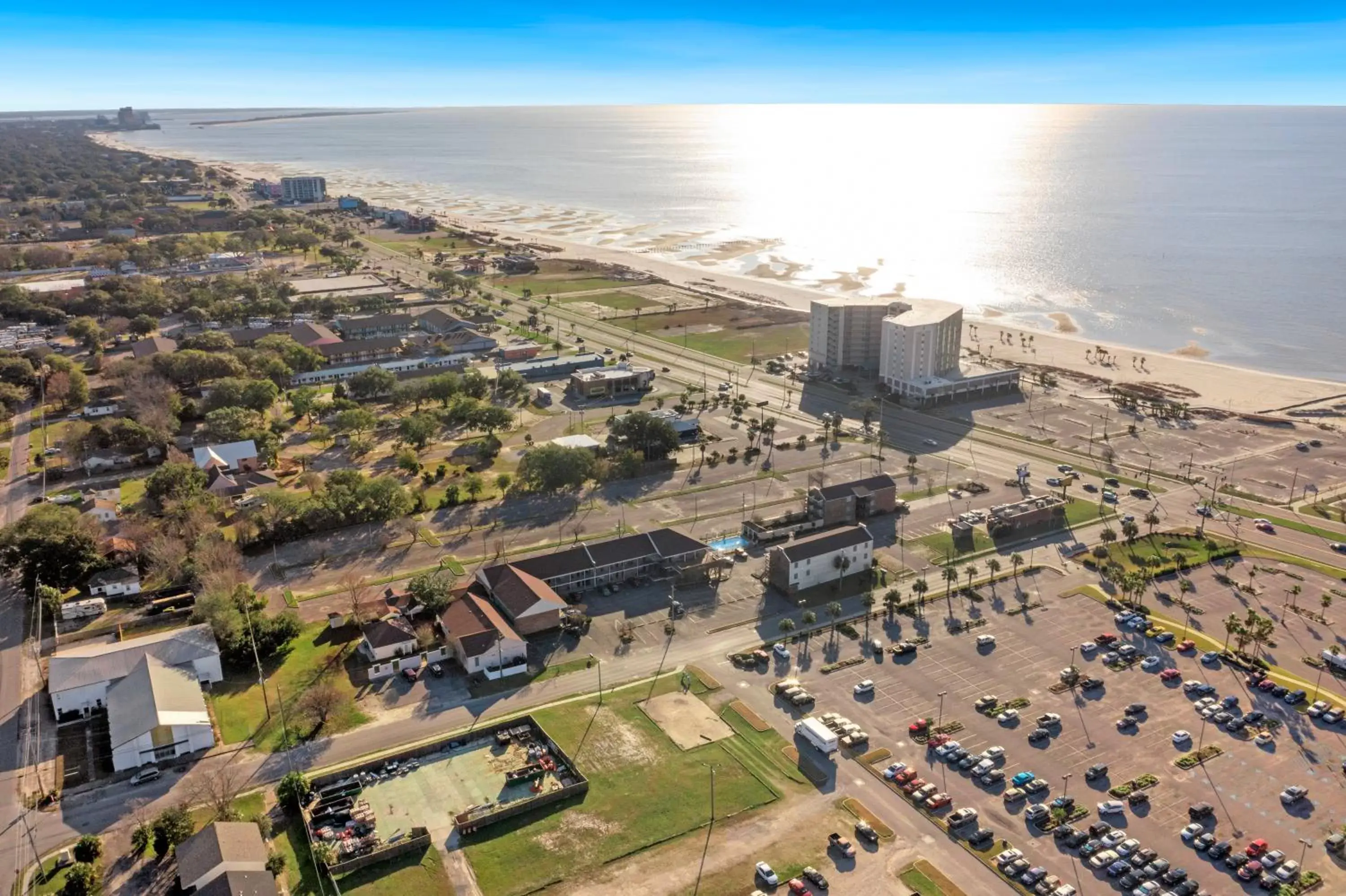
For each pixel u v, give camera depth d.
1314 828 126.00
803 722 144.88
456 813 127.31
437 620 173.12
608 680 159.75
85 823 125.50
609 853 120.75
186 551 196.25
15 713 148.50
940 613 183.25
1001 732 146.38
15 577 189.12
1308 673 161.88
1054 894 114.50
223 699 152.62
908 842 123.31
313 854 117.94
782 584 191.12
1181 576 197.38
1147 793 132.50
